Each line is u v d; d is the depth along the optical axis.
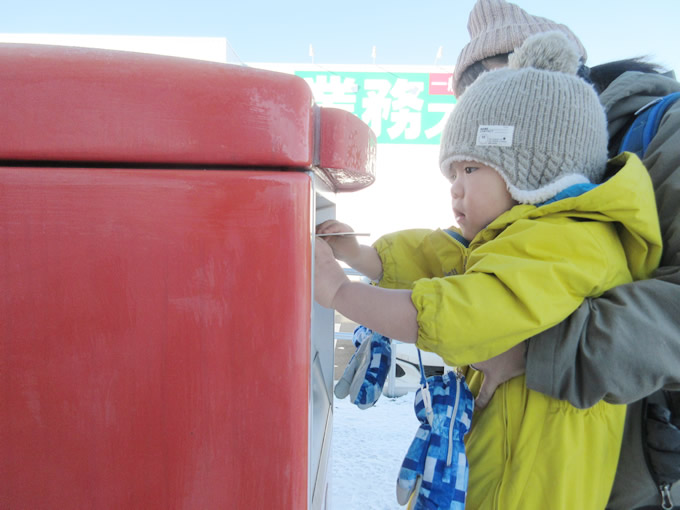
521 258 0.59
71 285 0.42
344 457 2.40
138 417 0.43
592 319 0.58
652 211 0.60
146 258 0.42
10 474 0.44
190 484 0.44
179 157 0.41
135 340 0.43
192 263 0.42
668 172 0.65
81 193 0.41
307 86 0.42
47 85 0.40
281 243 0.42
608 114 0.82
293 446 0.43
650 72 0.92
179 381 0.43
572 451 0.62
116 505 0.44
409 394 3.33
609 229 0.63
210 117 0.41
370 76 5.21
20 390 0.43
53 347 0.43
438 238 0.91
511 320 0.55
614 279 0.61
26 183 0.41
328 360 1.09
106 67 0.40
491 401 0.72
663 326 0.56
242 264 0.42
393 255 0.94
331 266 0.64
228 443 0.44
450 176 0.79
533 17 1.03
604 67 0.95
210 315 0.43
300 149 0.42
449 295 0.58
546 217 0.63
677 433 0.64
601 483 0.63
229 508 0.44
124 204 0.41
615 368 0.56
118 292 0.42
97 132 0.41
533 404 0.66
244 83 0.41
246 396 0.43
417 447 0.70
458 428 0.67
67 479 0.44
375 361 0.92
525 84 0.66
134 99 0.41
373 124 5.32
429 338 0.58
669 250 0.63
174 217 0.41
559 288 0.56
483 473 0.69
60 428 0.44
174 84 0.41
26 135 0.41
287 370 0.43
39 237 0.42
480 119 0.67
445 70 5.23
